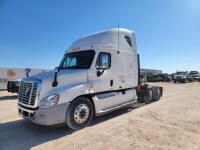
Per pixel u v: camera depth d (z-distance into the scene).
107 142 4.53
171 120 6.07
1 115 8.08
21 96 6.11
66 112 5.61
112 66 7.38
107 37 7.39
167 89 20.47
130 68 8.52
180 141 4.46
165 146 4.20
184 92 16.39
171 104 8.91
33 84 5.64
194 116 6.51
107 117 7.41
